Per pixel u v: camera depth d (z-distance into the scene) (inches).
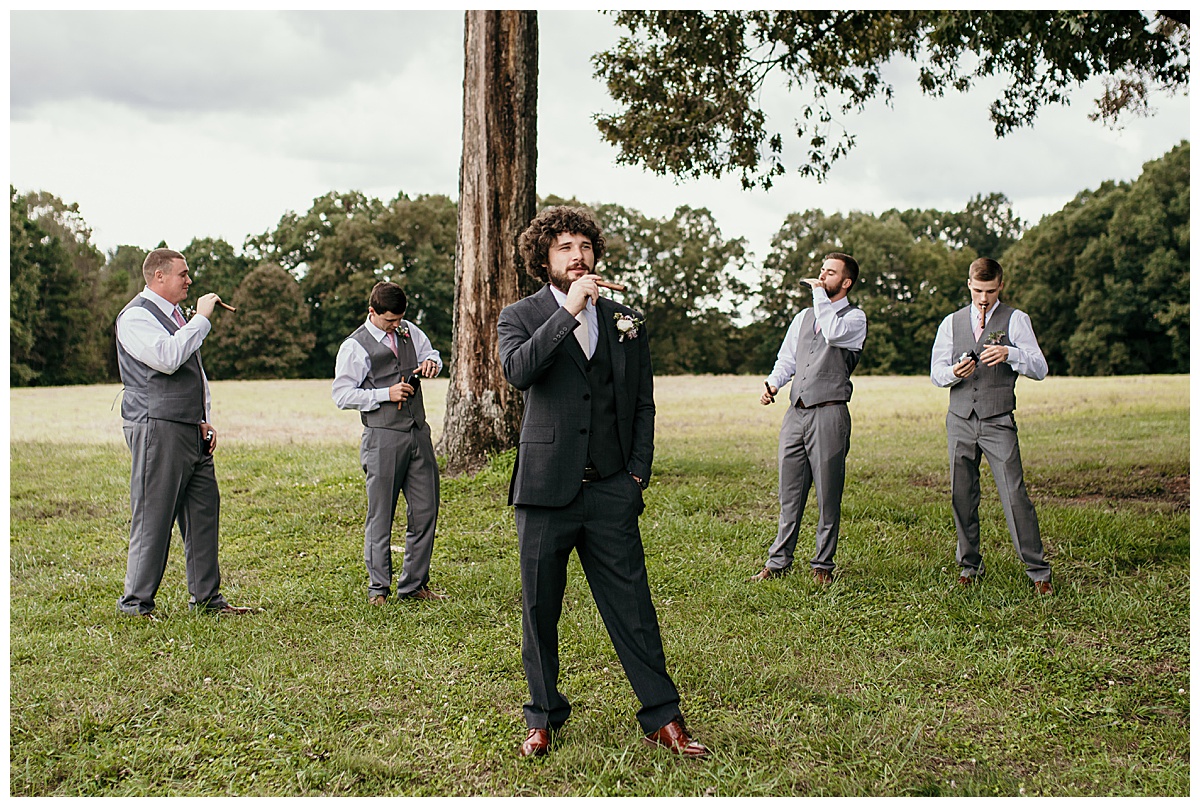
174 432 191.8
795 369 222.4
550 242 132.0
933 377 212.1
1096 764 125.2
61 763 126.7
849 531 261.9
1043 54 373.4
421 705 146.9
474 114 359.3
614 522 129.1
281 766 126.6
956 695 149.9
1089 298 1640.0
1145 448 419.2
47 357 1589.6
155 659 168.6
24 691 152.5
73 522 304.5
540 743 128.5
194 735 136.5
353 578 226.1
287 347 1664.6
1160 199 1601.9
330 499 325.7
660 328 1921.8
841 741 131.4
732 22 405.7
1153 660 162.1
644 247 1908.2
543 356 122.4
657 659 130.8
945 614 186.5
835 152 434.0
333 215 1941.4
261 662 163.9
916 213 2448.3
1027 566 203.5
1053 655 165.0
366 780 122.7
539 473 126.7
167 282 195.9
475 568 234.2
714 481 354.0
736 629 183.0
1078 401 715.4
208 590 199.0
